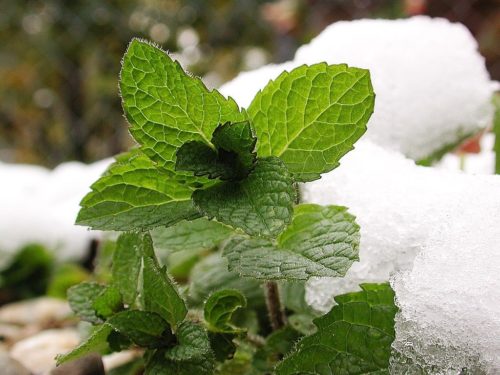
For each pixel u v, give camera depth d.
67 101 1.28
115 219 0.20
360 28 0.30
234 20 1.29
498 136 0.30
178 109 0.20
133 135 0.20
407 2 0.64
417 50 0.29
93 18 1.27
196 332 0.21
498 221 0.20
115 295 0.23
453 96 0.29
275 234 0.18
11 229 0.55
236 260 0.20
